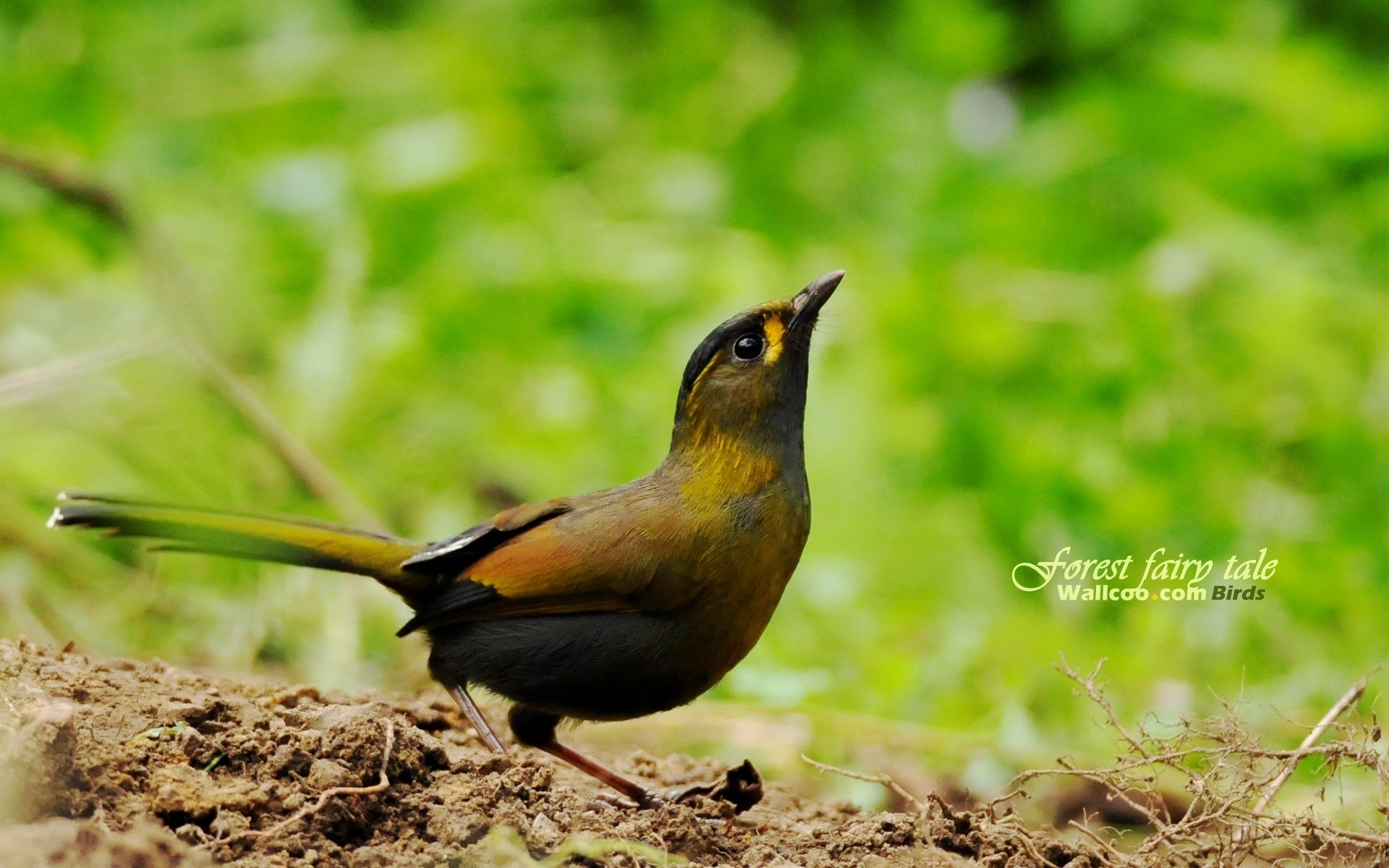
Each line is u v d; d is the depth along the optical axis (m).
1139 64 21.50
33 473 12.62
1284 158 19.22
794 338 8.42
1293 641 12.43
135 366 13.70
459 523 14.03
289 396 14.66
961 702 11.45
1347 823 9.09
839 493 14.38
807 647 12.29
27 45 19.48
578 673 8.12
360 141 19.39
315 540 8.57
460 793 6.96
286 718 7.51
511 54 21.56
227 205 17.42
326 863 6.38
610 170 19.83
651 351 16.38
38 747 6.26
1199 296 16.61
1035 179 19.48
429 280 16.83
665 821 7.13
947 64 21.70
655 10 22.45
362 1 22.03
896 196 19.72
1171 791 9.64
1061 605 13.02
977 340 16.22
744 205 19.66
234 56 20.45
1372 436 14.74
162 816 6.40
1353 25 21.72
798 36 22.59
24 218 16.11
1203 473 14.31
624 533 8.05
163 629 11.59
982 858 7.17
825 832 7.52
